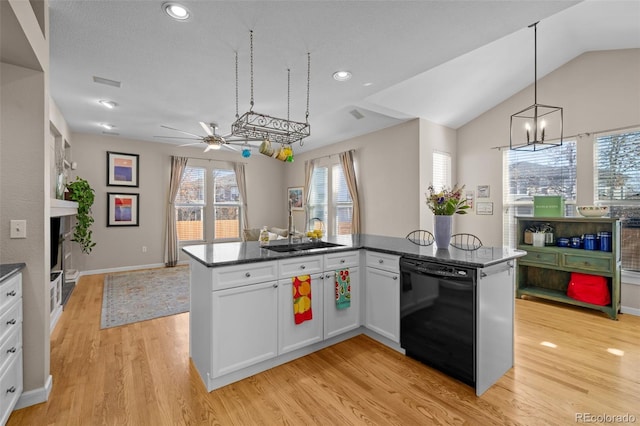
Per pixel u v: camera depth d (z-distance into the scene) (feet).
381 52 8.81
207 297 6.81
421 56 9.07
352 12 7.00
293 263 7.93
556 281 13.43
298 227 24.40
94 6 6.69
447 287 7.16
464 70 12.24
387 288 8.70
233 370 6.95
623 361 8.03
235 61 9.29
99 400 6.44
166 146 20.85
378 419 5.89
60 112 14.06
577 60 12.75
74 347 8.88
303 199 23.81
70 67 9.63
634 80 11.41
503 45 11.25
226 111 14.02
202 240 22.39
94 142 18.35
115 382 7.11
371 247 9.20
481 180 16.05
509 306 7.64
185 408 6.21
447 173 16.72
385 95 12.88
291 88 11.43
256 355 7.30
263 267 7.38
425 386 6.97
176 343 9.20
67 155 17.40
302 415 6.02
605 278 11.57
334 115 15.47
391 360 8.13
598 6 9.53
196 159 22.12
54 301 10.86
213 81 10.76
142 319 11.06
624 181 11.75
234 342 6.97
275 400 6.48
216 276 6.67
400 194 16.30
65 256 15.42
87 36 7.86
